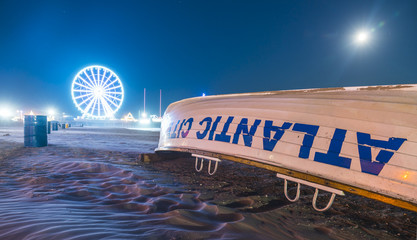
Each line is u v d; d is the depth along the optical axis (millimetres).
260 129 3938
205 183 4707
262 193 4141
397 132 2799
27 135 9648
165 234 2348
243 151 3936
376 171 2752
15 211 2881
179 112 5840
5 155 7543
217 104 4988
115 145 11195
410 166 2584
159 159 6996
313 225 2879
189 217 2871
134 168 5879
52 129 23547
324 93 3707
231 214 3072
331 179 3000
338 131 3193
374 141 2895
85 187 4160
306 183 3217
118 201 3514
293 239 2465
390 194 2592
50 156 7395
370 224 3004
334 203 3756
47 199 3465
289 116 3762
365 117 3092
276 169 3502
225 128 4406
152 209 3176
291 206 3520
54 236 2193
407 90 3021
